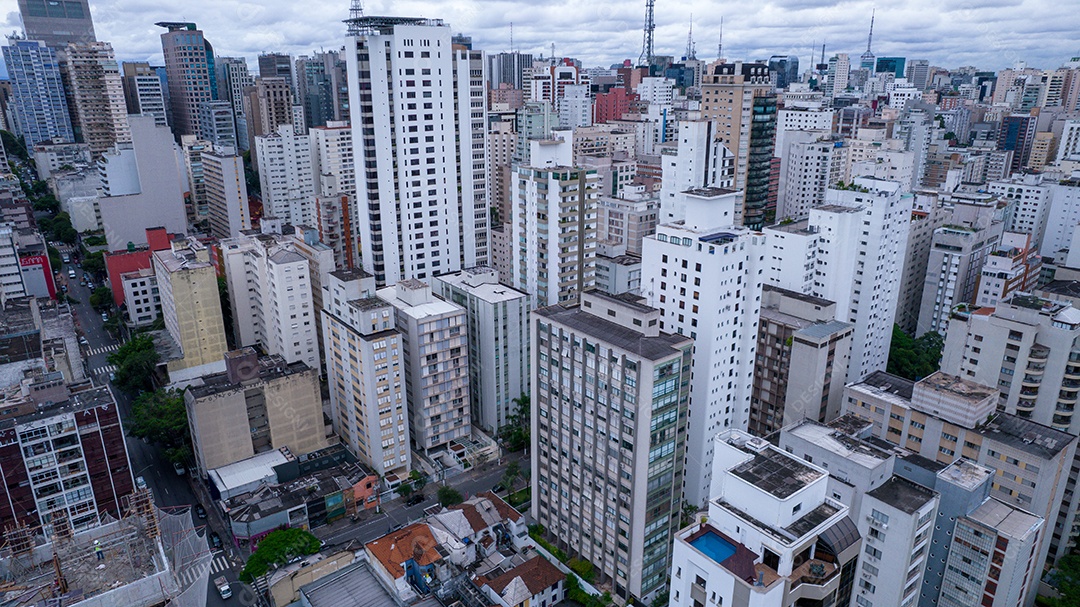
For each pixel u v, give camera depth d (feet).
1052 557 448.65
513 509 449.06
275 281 599.57
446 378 529.04
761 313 510.99
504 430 556.10
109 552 272.31
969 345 481.46
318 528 469.57
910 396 441.27
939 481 351.67
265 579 407.23
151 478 530.68
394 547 415.44
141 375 622.13
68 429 386.52
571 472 410.52
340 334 514.27
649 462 360.69
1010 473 385.09
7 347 522.06
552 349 399.44
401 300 548.72
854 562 283.79
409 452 520.01
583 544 415.44
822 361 467.11
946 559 357.61
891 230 586.86
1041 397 456.45
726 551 280.31
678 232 425.69
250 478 480.64
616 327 382.83
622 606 390.42
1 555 292.20
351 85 643.04
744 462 296.92
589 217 602.85
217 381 513.45
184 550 317.63
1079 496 431.43
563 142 617.21
